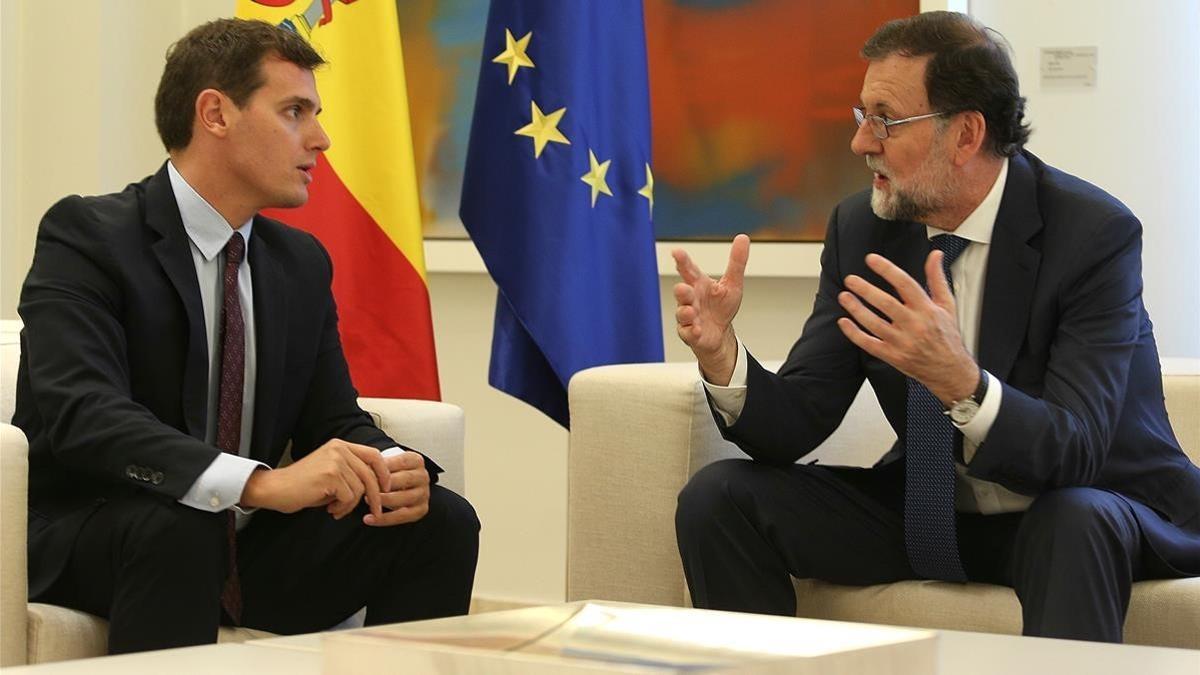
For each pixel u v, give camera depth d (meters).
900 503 3.29
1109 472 3.15
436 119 6.11
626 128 4.51
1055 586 2.76
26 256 6.12
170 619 2.72
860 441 3.76
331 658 1.36
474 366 6.14
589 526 3.50
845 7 5.54
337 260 4.48
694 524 3.15
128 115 6.17
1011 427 2.83
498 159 4.42
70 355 2.96
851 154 5.55
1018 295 3.17
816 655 1.29
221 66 3.18
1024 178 3.26
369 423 3.36
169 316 3.10
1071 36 5.30
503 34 4.45
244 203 3.21
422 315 4.49
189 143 3.20
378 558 3.12
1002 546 3.13
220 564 2.82
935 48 3.21
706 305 3.20
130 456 2.83
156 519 2.75
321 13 4.55
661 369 3.59
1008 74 3.20
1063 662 1.64
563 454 6.07
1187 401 3.54
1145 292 5.27
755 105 5.66
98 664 1.60
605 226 4.46
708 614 1.54
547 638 1.37
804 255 5.58
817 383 3.36
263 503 2.87
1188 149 5.21
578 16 4.42
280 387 3.23
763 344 5.72
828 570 3.15
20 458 2.66
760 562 3.14
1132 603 2.95
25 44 6.11
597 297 4.41
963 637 1.82
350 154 4.53
